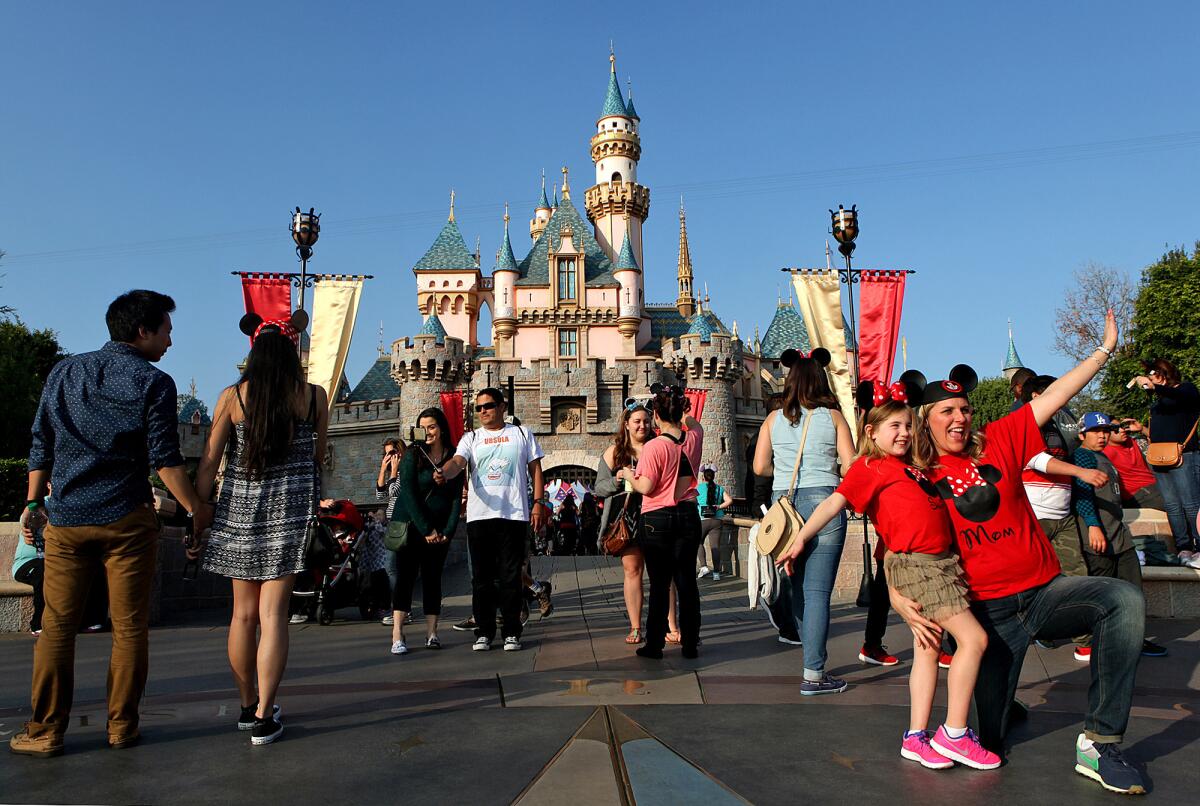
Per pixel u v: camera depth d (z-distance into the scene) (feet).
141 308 14.90
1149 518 33.78
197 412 182.70
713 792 11.69
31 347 153.48
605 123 247.70
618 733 14.48
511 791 11.76
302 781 12.29
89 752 13.87
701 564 47.37
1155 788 12.01
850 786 12.00
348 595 32.30
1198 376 135.33
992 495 13.42
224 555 14.60
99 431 14.11
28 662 23.79
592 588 41.11
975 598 13.39
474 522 23.91
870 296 51.75
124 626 14.23
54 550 13.92
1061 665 21.01
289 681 20.15
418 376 167.53
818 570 17.94
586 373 164.25
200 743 14.35
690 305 242.58
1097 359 13.67
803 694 17.52
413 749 13.78
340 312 50.49
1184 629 25.48
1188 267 140.46
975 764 12.71
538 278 202.69
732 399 175.94
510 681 19.12
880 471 13.79
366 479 175.63
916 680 13.35
